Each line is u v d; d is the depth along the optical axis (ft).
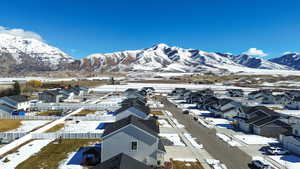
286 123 148.77
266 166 89.51
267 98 282.36
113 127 99.19
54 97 263.29
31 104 236.43
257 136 139.74
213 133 145.18
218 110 197.16
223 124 170.09
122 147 92.68
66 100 280.51
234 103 193.57
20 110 202.18
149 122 111.75
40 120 174.91
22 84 436.35
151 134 93.20
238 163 97.76
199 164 96.12
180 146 118.62
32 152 107.14
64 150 109.81
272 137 138.82
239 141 129.39
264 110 165.58
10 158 99.76
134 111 145.38
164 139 127.03
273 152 108.99
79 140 125.49
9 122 166.91
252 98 292.61
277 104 274.98
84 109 221.46
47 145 117.19
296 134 117.39
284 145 120.37
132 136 92.73
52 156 102.22
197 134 142.00
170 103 269.64
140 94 288.92
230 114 187.73
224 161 99.66
